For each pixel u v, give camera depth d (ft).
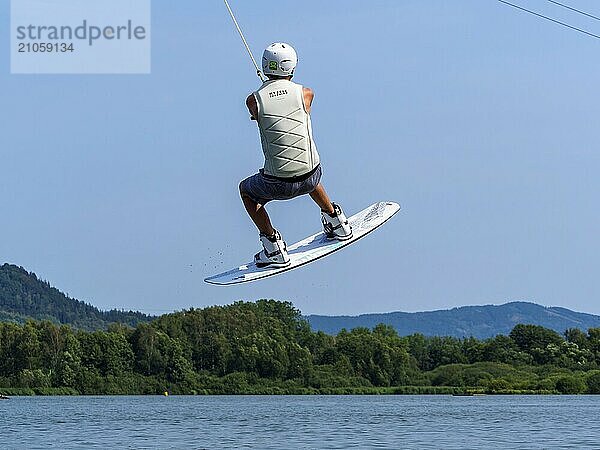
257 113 50.49
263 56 50.93
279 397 471.21
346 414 279.08
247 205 52.49
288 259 53.31
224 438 181.98
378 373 503.61
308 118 51.19
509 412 289.53
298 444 166.61
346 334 545.03
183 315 508.12
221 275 53.42
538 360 550.77
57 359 483.51
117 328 513.45
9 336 490.49
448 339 593.83
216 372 490.08
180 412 297.74
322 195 53.88
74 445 169.27
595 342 564.30
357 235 55.31
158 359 481.46
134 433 197.67
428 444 165.48
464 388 504.02
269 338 491.31
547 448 158.40
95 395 481.46
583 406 337.72
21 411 307.78
